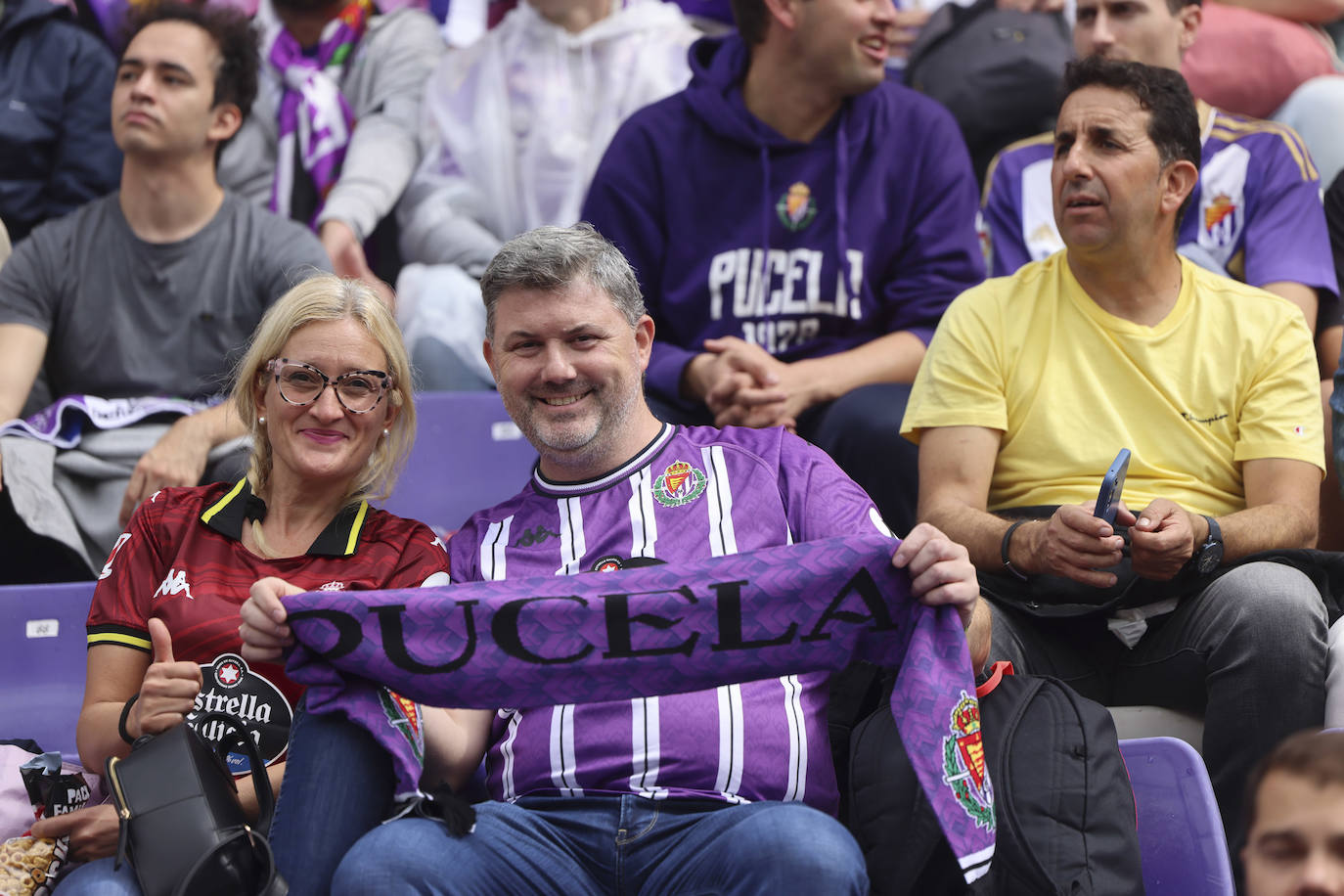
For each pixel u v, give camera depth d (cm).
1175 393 491
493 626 364
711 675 364
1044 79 758
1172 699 450
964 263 637
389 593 365
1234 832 416
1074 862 358
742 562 368
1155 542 430
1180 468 487
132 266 641
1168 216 495
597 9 795
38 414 598
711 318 634
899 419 563
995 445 498
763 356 584
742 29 638
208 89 636
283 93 784
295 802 354
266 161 775
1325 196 686
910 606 360
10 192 731
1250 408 487
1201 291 505
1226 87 776
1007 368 502
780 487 421
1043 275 516
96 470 593
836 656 363
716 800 369
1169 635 448
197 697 400
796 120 639
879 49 628
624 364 415
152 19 646
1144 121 489
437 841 345
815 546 366
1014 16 777
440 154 789
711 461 423
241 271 643
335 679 360
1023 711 383
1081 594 456
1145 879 391
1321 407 499
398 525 439
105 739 402
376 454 448
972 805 337
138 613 421
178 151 633
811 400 591
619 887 363
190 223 645
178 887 345
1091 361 499
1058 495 489
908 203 639
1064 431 493
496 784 388
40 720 514
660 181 638
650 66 791
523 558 416
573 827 367
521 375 411
